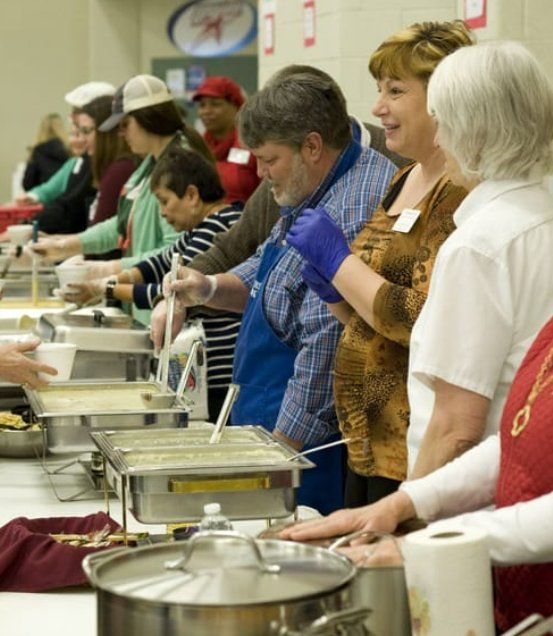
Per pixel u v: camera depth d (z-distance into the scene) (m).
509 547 1.78
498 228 2.19
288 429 3.13
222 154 6.80
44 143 10.75
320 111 3.16
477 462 2.06
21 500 3.03
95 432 2.78
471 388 2.18
